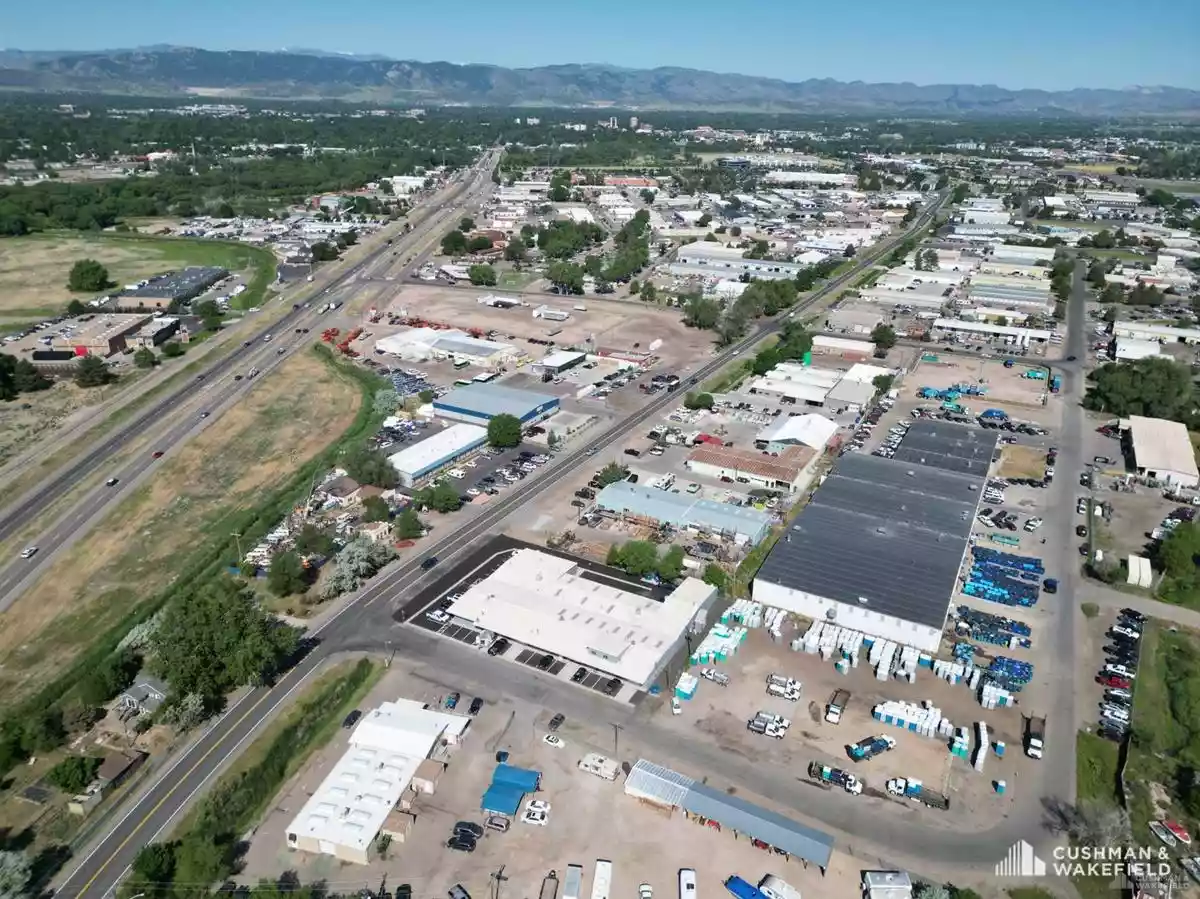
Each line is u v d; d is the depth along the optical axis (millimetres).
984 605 88438
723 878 57000
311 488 112312
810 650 80688
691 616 82375
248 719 70938
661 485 113312
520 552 93500
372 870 57312
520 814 61812
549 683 76000
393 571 93312
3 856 53250
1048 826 61250
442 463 117688
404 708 71000
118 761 65188
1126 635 82938
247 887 55750
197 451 124500
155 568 94438
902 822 61531
